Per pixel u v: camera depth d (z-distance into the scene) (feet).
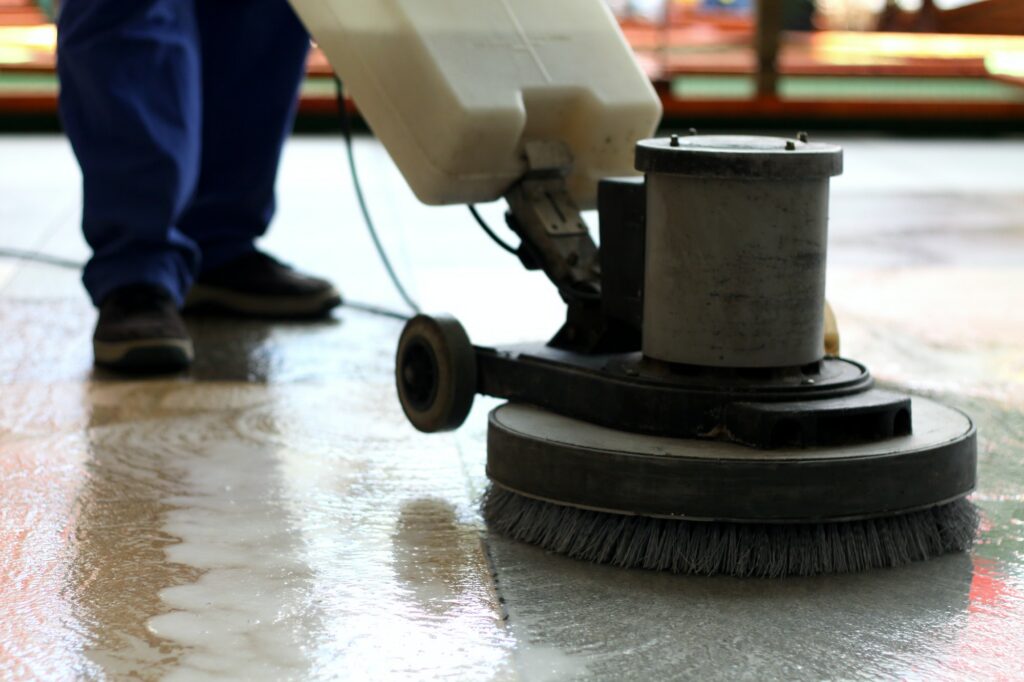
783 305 3.88
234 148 7.48
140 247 6.42
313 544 4.05
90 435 5.24
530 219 4.81
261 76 7.39
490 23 4.79
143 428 5.35
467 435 5.32
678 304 3.94
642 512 3.76
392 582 3.73
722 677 3.12
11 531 4.14
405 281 8.65
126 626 3.42
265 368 6.43
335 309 7.87
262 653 3.26
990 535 4.15
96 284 6.44
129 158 6.29
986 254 9.65
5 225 10.68
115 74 6.23
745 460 3.67
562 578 3.77
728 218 3.83
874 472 3.73
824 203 3.94
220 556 3.94
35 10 18.48
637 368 4.10
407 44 4.61
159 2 6.29
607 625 3.43
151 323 6.29
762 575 3.78
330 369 6.41
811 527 3.80
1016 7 20.10
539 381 4.33
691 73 20.52
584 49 4.95
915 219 11.29
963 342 6.91
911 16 20.98
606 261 4.36
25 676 3.13
